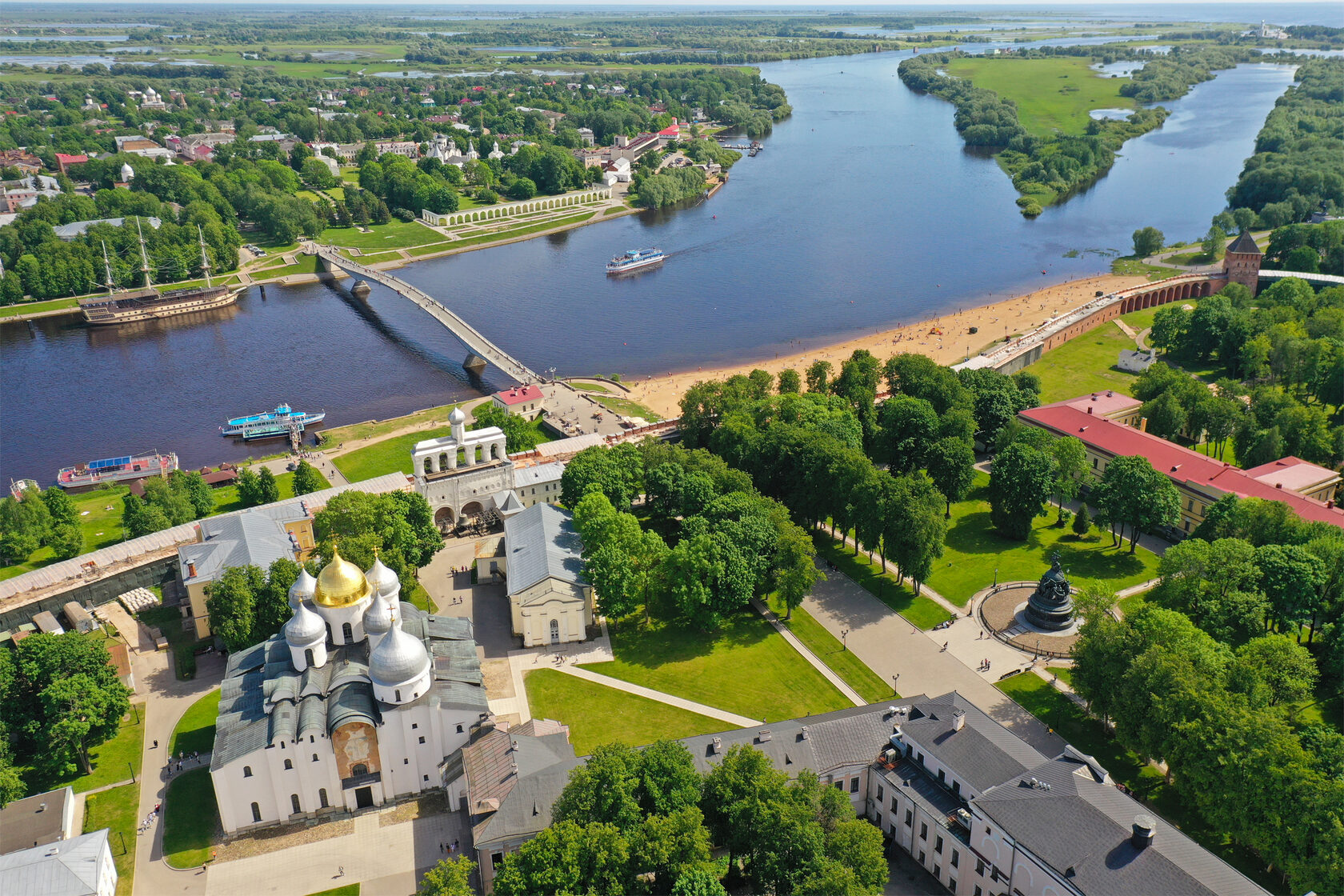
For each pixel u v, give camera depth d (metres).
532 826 145.38
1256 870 143.00
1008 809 135.12
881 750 157.75
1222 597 188.50
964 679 190.50
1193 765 147.00
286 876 148.38
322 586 171.25
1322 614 191.38
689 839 132.62
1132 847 124.94
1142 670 160.12
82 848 141.38
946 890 145.38
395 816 160.88
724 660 198.00
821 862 130.62
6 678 170.00
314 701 160.88
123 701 176.75
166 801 162.50
